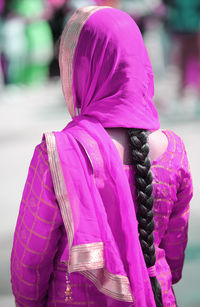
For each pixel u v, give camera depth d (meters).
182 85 11.21
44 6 13.55
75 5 13.53
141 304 1.87
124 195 1.87
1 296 4.11
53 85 14.54
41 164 1.89
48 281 2.00
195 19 10.54
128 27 1.97
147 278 1.89
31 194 1.91
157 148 2.00
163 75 13.78
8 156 7.90
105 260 1.84
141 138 1.94
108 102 1.95
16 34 13.62
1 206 5.99
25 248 1.93
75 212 1.84
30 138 8.93
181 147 2.07
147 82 1.98
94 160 1.87
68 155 1.87
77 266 1.83
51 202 1.88
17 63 14.01
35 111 11.46
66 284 1.95
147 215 1.93
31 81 14.28
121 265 1.85
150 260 1.95
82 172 1.86
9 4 13.23
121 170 1.89
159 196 1.98
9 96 13.33
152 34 15.52
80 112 2.12
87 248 1.83
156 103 10.67
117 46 1.94
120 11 2.00
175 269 2.21
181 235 2.14
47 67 14.51
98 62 1.96
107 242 1.84
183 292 4.07
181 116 10.10
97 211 1.85
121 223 1.88
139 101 1.95
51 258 1.95
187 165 2.07
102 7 2.02
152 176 1.94
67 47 2.02
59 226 1.92
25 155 7.92
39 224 1.90
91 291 1.94
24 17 13.40
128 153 1.96
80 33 1.98
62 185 1.85
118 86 1.95
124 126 1.93
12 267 2.01
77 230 1.83
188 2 10.48
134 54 1.95
